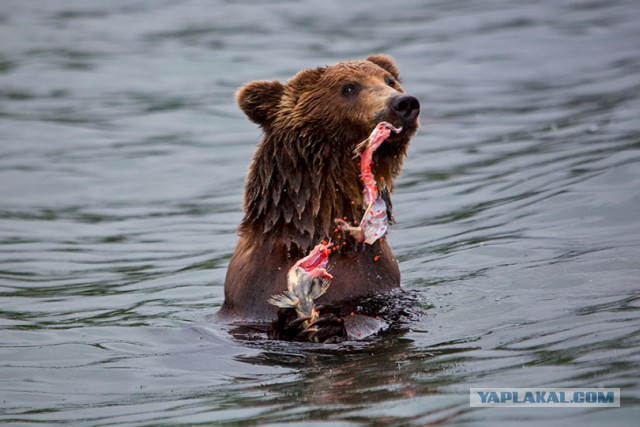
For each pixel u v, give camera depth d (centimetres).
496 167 2830
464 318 1672
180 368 1511
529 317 1630
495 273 1942
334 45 4547
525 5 5294
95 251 2398
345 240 1759
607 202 2306
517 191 2555
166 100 3794
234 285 1773
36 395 1411
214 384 1423
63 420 1295
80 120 3541
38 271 2247
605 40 4459
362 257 1756
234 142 3300
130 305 1978
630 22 4747
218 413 1268
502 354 1422
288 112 1798
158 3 5681
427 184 2770
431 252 2188
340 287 1723
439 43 4559
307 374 1423
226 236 2495
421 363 1417
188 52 4484
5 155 3145
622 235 2092
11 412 1337
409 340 1562
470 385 1277
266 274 1741
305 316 1540
